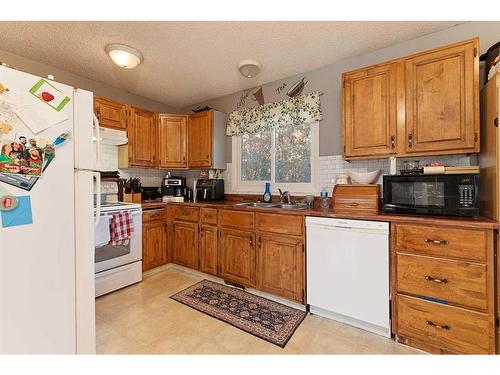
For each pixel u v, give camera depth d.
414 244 1.55
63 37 2.02
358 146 2.04
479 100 1.65
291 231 2.06
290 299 2.06
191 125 3.37
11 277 1.06
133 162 3.03
